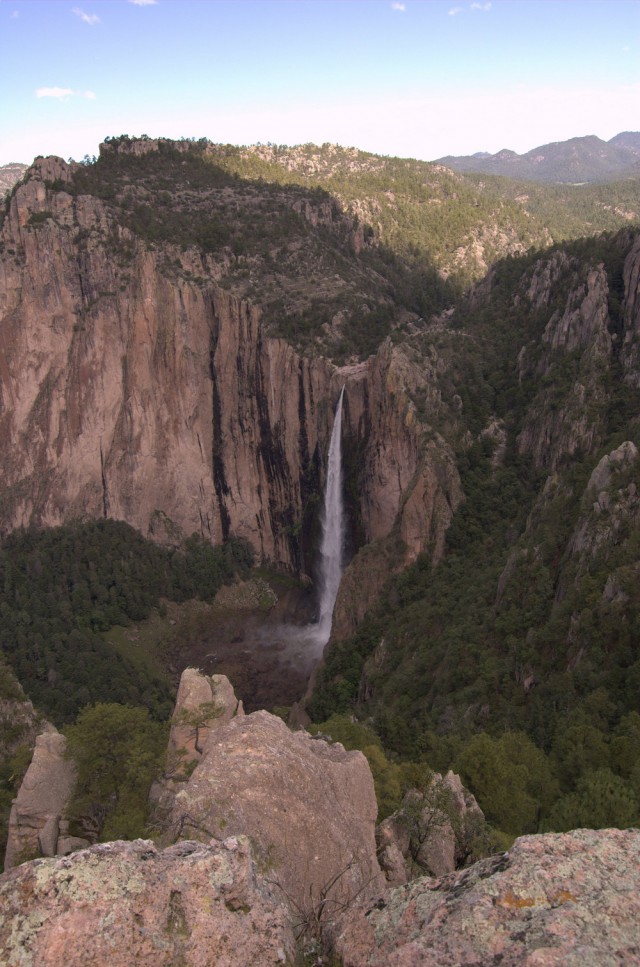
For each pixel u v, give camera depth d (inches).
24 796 1488.7
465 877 473.7
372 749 1449.3
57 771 1528.1
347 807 884.0
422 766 1438.2
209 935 471.2
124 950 443.8
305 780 809.5
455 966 399.9
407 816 1132.5
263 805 751.1
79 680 3651.6
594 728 1780.3
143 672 3983.8
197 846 534.3
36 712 3058.6
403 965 411.5
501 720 2166.6
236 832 714.8
